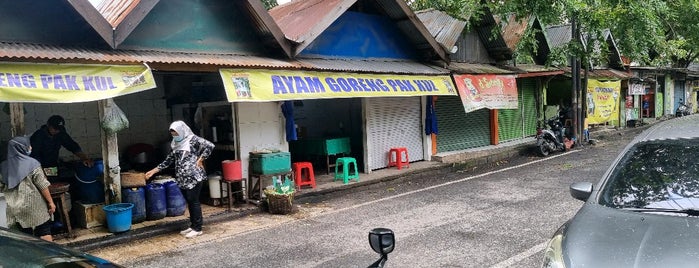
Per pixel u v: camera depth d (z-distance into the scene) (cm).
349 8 1055
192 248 649
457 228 671
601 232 326
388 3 1061
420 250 585
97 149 1006
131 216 709
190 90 1066
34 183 577
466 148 1416
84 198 738
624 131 2044
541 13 1213
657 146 422
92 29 686
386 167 1197
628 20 1313
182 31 793
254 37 883
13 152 571
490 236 621
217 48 835
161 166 721
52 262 262
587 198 399
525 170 1158
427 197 906
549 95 1783
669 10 1563
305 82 852
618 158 430
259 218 802
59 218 695
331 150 1136
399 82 1011
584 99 1598
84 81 620
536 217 698
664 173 386
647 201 362
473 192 924
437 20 1372
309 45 960
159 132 1097
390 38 1137
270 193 822
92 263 274
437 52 1144
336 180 1056
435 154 1309
